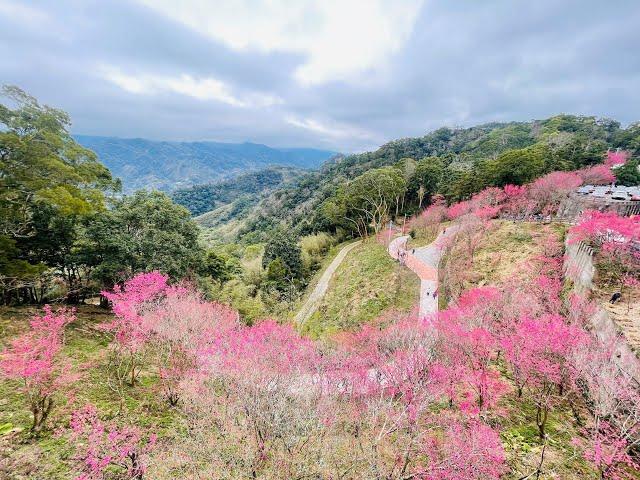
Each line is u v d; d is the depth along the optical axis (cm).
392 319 2553
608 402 1127
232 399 1170
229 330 1644
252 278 4769
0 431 1080
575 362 1250
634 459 1062
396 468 1053
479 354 1412
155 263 2478
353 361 1562
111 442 995
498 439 1101
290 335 1741
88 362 1585
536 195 3794
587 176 4512
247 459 945
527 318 1489
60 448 1053
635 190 4022
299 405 1139
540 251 2873
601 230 2166
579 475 1041
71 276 2661
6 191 1902
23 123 1878
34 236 2302
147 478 944
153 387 1467
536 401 1270
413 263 3956
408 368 1405
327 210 6444
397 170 6531
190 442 1037
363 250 5003
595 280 1977
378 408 1243
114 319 2242
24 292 2450
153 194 3141
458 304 2255
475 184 5016
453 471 980
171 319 1538
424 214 5062
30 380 1151
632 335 1443
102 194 2473
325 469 984
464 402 1347
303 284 5047
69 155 2186
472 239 3469
